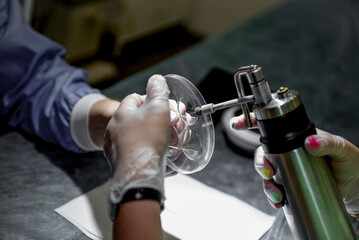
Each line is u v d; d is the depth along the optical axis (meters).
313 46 1.16
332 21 1.30
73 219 0.62
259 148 0.57
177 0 2.36
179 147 0.60
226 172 0.75
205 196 0.68
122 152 0.50
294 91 0.49
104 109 0.73
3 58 0.85
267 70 1.04
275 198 0.53
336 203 0.51
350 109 0.94
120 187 0.47
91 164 0.75
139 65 2.12
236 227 0.63
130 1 2.11
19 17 0.90
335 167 0.59
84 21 1.95
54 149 0.78
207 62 1.03
